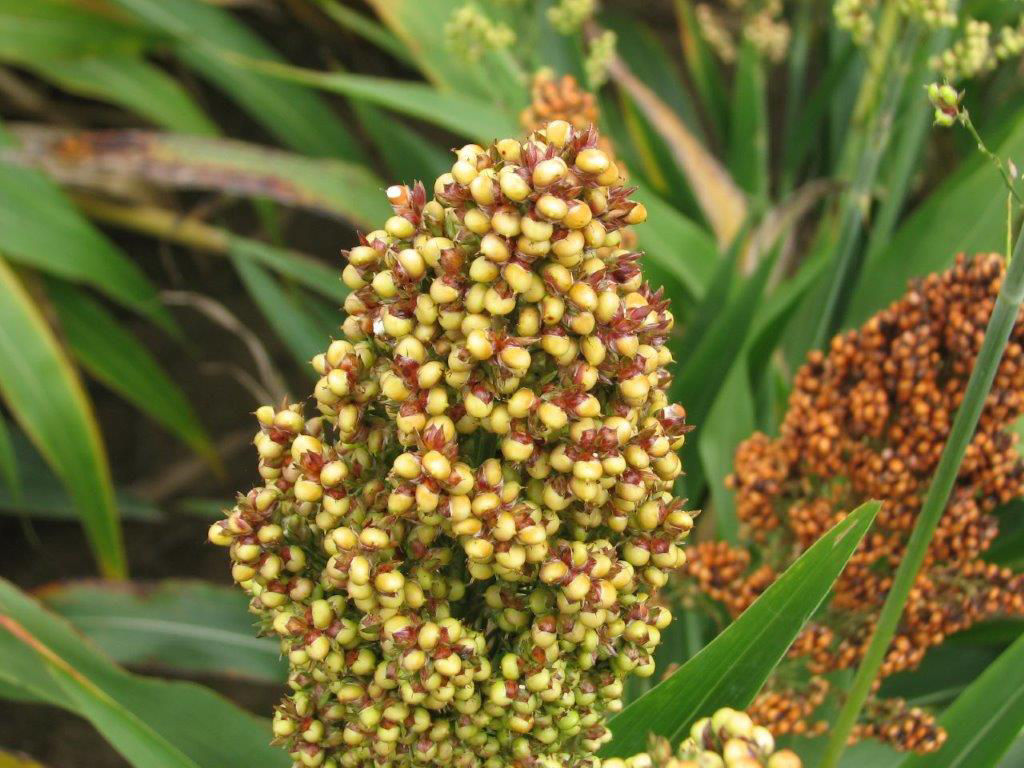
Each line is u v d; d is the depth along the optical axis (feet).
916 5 1.19
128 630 1.36
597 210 0.53
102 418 2.20
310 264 1.74
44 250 1.69
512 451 0.56
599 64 1.47
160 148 1.62
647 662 0.66
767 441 1.07
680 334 1.53
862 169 1.34
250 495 0.62
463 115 1.58
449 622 0.60
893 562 0.97
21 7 1.88
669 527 0.62
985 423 0.93
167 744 0.72
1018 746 0.93
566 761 0.68
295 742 0.67
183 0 1.98
